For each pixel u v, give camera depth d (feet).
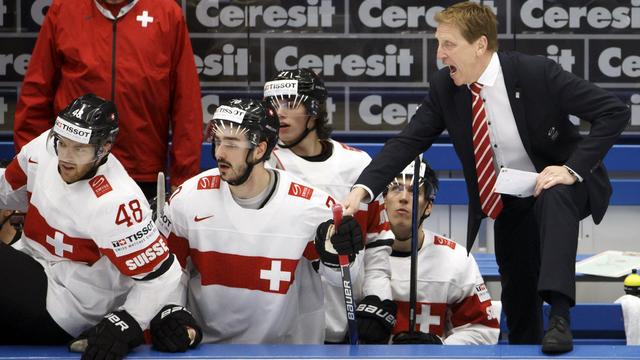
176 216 44.16
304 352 40.86
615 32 70.03
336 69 70.44
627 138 70.79
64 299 41.63
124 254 40.11
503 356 39.83
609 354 39.73
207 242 43.88
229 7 70.08
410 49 70.33
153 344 41.24
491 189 45.62
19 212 54.29
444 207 72.28
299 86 50.03
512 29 70.23
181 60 56.65
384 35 70.28
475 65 43.68
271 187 44.01
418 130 46.09
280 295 43.88
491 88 44.19
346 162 51.44
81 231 40.57
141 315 40.29
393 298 53.26
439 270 53.36
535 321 49.98
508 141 44.78
